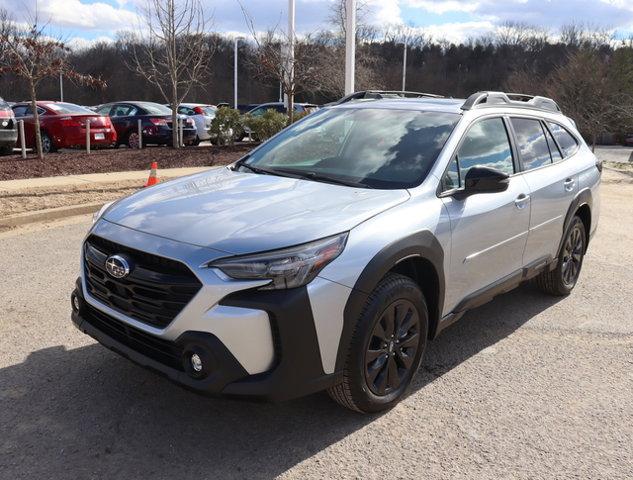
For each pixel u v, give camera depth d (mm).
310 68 18328
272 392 2982
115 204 3789
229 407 3629
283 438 3340
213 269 2941
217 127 17625
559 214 5203
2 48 12867
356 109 4812
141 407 3592
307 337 3021
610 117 26547
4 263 6270
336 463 3137
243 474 3021
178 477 2980
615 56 28625
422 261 3670
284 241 3023
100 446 3209
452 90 71562
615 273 6727
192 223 3244
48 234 7555
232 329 2910
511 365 4359
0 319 4785
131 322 3195
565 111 26750
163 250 3066
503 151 4629
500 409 3738
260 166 4418
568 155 5605
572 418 3664
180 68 18250
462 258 3969
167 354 3131
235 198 3594
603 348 4691
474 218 4016
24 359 4129
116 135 17203
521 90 37188
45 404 3584
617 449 3361
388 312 3420
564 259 5660
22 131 13109
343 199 3561
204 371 2936
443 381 4082
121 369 4031
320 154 4367
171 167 13844
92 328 3488
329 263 3088
